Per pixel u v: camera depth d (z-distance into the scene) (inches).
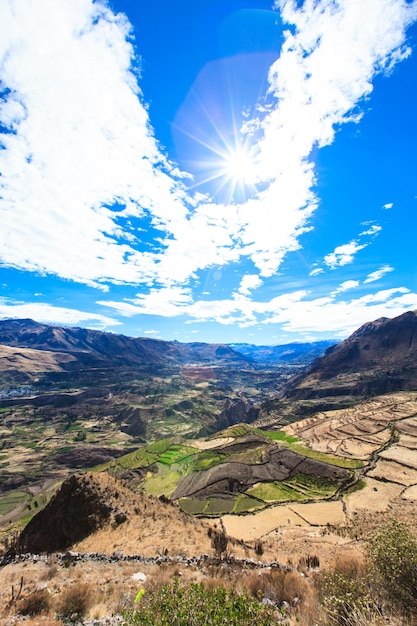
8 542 1148.5
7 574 590.6
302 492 2527.1
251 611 220.8
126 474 4101.9
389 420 4276.6
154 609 227.3
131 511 1184.8
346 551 1013.8
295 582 447.5
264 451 3506.4
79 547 959.6
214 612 214.4
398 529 337.1
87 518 1112.8
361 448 3388.3
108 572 605.0
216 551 839.7
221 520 2021.4
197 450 4424.2
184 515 1342.3
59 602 428.5
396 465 2797.7
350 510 2003.0
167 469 3900.1
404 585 298.7
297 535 1574.8
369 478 2586.1
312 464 2974.9
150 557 740.0
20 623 361.4
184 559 722.2
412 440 3472.0
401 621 269.1
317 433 4269.2
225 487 2790.4
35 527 1139.3
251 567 676.7
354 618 260.4
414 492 2212.1
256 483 2780.5
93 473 1374.3
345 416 4904.0
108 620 376.2
